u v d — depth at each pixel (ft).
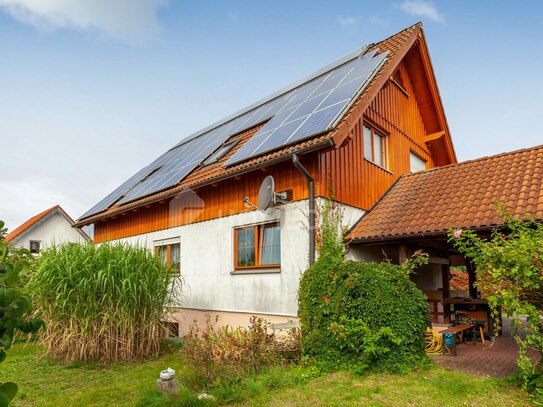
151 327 26.27
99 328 25.08
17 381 21.79
